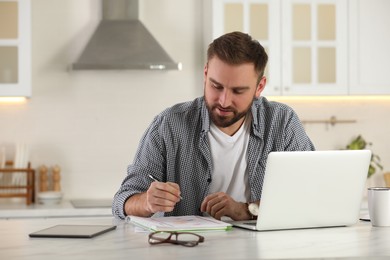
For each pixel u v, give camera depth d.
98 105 5.77
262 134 3.21
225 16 5.53
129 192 3.05
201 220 2.77
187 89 5.88
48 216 5.08
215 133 3.16
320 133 6.05
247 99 2.87
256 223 2.67
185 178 3.18
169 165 3.18
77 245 2.30
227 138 3.16
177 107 3.25
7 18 5.32
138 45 5.56
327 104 6.06
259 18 5.58
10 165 5.65
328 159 2.69
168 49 5.88
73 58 5.73
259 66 2.86
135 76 5.81
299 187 2.66
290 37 5.62
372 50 5.72
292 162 2.62
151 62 5.47
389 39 5.73
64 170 5.73
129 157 5.81
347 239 2.45
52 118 5.71
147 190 2.97
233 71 2.79
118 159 5.79
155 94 5.84
